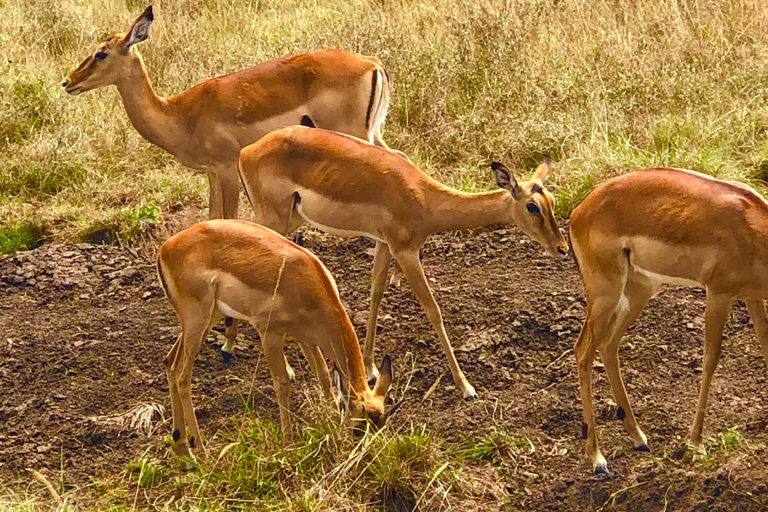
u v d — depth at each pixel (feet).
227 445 29.35
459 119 44.73
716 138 42.11
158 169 45.93
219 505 27.50
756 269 27.02
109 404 31.91
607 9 52.95
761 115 43.39
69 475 29.30
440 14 54.65
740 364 32.14
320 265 29.04
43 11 56.95
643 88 45.80
